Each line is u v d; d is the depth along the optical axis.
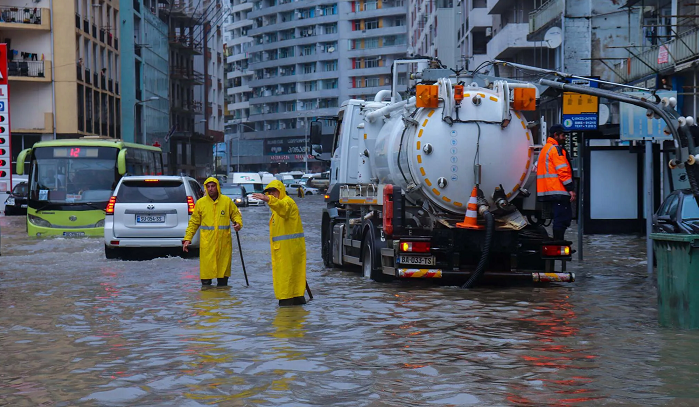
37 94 61.16
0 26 59.19
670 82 33.66
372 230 15.62
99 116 69.44
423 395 7.11
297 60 160.25
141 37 83.94
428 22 88.81
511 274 14.54
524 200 15.00
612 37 42.16
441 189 14.70
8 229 34.62
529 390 7.25
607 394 7.10
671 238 10.29
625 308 12.08
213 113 123.81
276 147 162.25
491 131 14.68
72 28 61.38
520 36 53.50
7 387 7.55
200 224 15.29
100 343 9.59
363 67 153.88
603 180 28.12
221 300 13.17
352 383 7.55
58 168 29.72
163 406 6.84
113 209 20.39
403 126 15.22
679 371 7.94
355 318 11.25
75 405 6.91
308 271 17.89
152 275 16.88
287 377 7.79
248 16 170.50
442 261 14.79
